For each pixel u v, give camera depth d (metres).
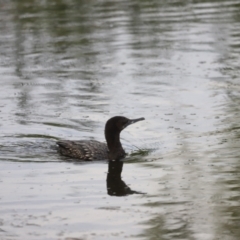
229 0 32.16
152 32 26.92
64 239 10.89
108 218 11.64
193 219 11.49
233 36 25.83
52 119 17.78
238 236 10.80
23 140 16.22
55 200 12.49
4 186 13.23
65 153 15.27
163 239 10.77
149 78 21.30
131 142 15.91
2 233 11.20
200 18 28.86
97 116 17.92
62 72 22.47
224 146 15.12
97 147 15.23
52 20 29.30
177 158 14.59
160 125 16.97
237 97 19.00
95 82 21.17
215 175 13.46
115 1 32.56
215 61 22.88
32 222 11.59
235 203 12.06
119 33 27.02
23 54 24.84
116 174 13.84
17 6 31.91
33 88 20.84
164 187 12.96
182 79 21.05
